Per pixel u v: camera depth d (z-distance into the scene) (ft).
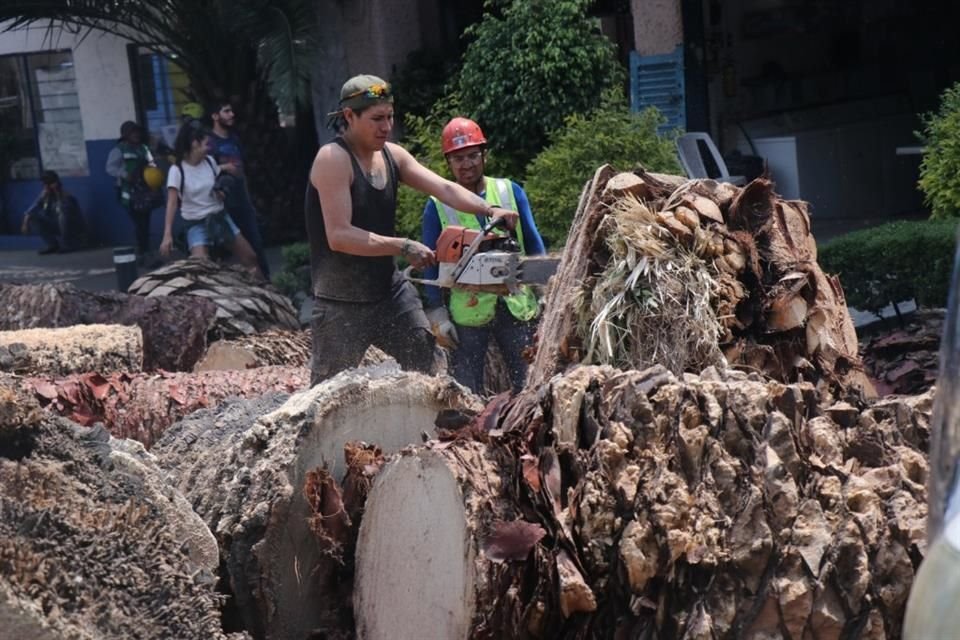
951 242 33.53
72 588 14.65
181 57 71.20
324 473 18.26
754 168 60.70
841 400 17.81
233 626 18.67
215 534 18.54
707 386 15.88
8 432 16.10
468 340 29.19
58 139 86.84
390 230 26.91
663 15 57.41
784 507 15.01
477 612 15.65
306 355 31.89
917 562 14.79
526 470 16.02
